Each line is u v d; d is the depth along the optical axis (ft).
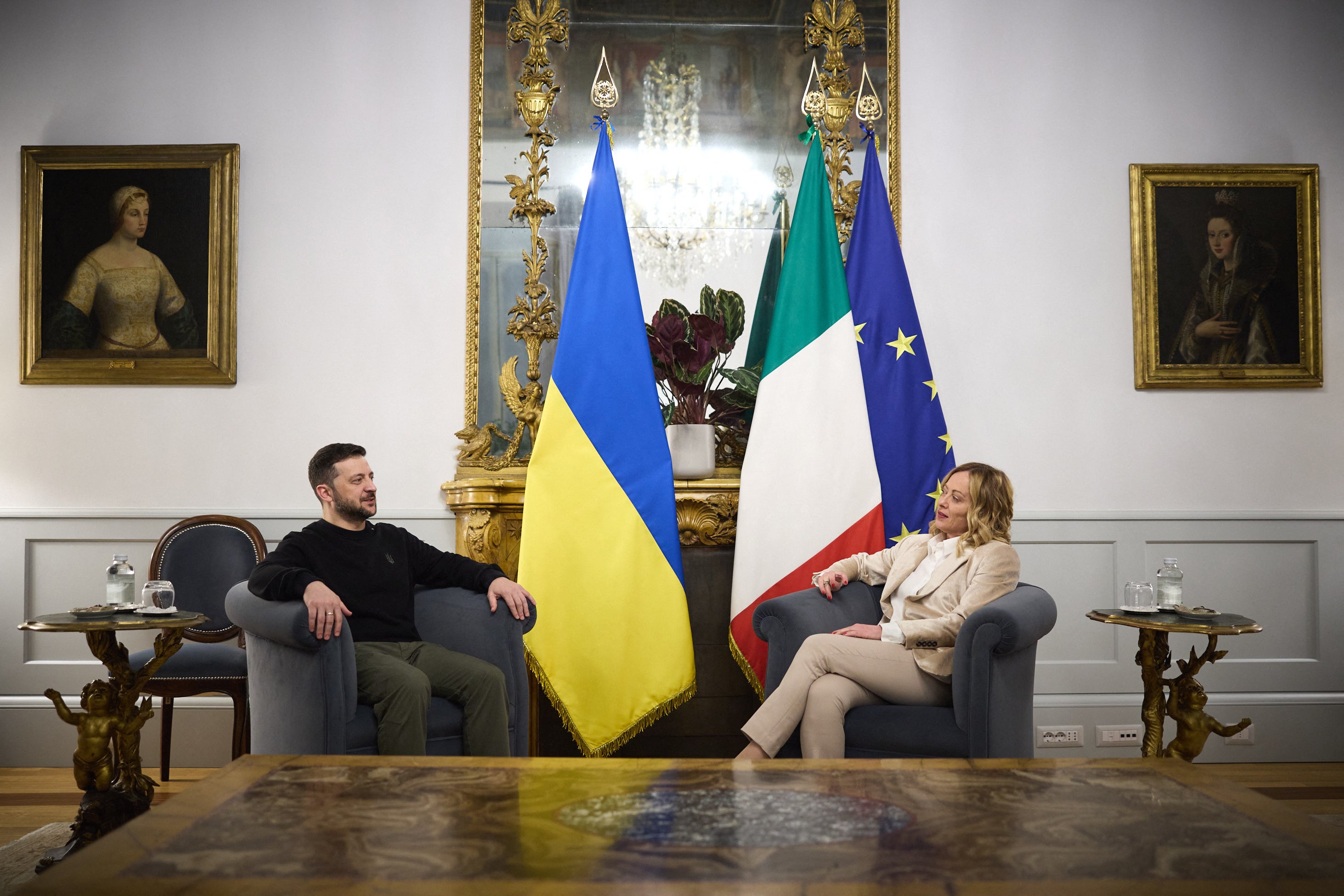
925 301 12.51
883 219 11.69
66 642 11.90
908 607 8.80
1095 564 12.35
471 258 12.32
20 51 12.38
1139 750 12.09
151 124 12.38
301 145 12.40
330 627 7.22
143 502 12.08
